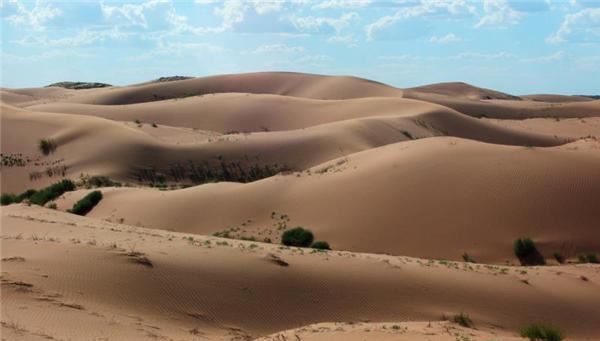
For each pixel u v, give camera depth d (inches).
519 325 1039.0
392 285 1089.4
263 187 2225.6
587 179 1899.6
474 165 2080.5
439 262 1320.1
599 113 6766.7
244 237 1935.3
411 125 4352.9
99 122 3718.0
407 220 1866.4
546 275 1274.6
